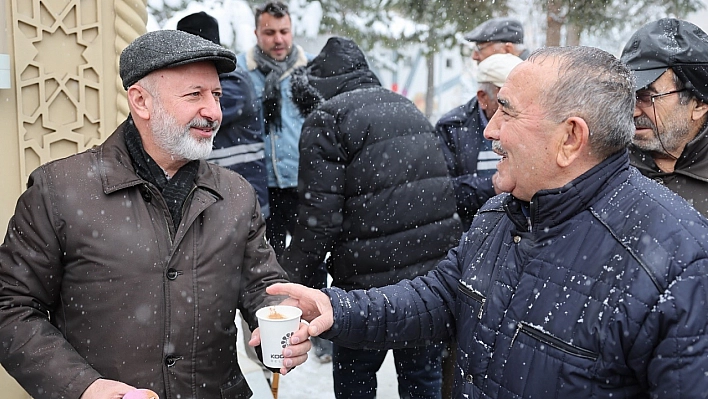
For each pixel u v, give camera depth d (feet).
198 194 6.69
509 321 5.48
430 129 10.84
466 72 43.42
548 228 5.43
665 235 4.92
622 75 5.32
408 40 27.07
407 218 10.21
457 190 12.15
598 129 5.17
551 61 5.35
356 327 6.52
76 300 6.34
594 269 5.10
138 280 6.29
